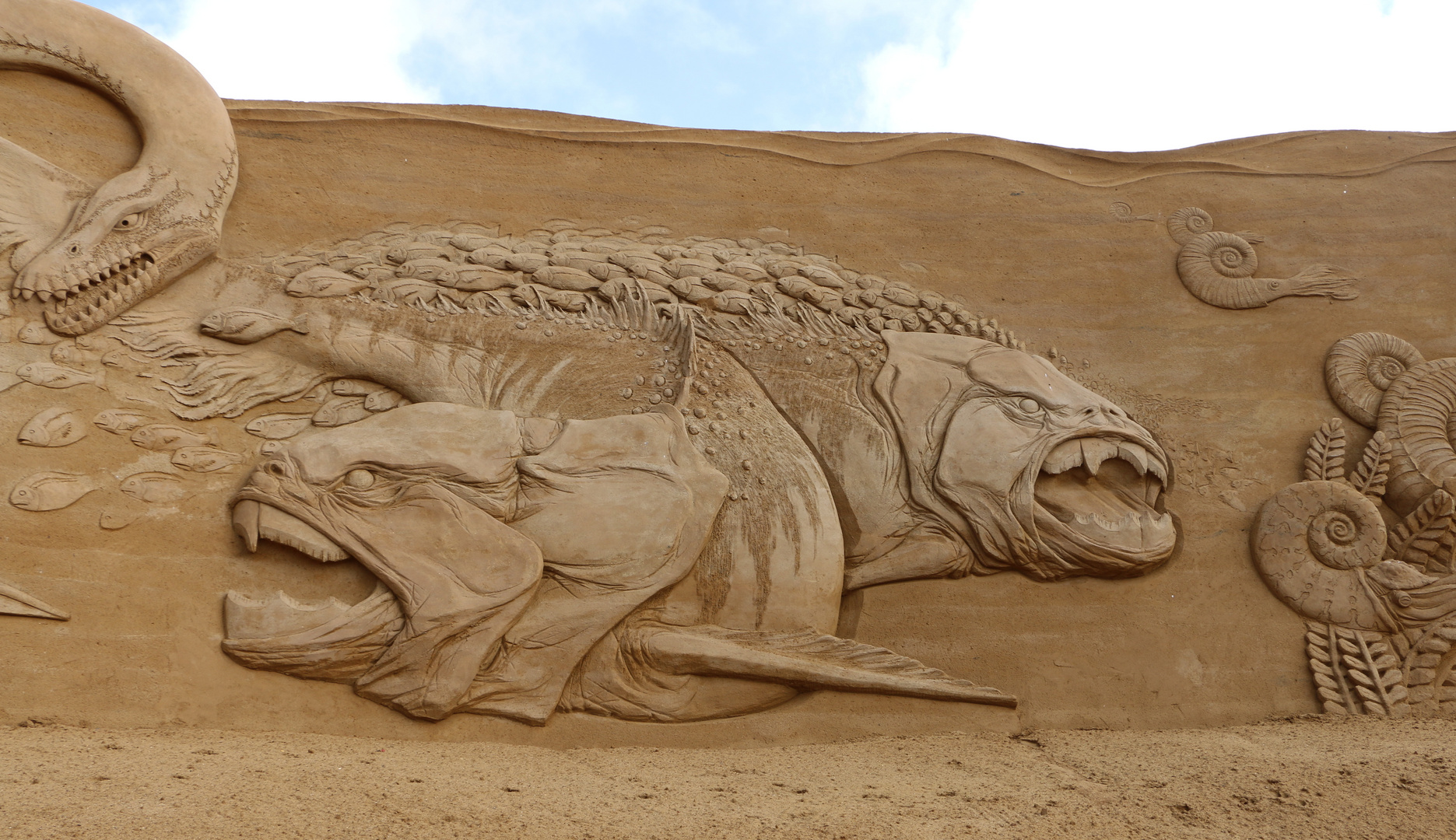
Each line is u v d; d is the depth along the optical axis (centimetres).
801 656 386
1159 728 402
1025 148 522
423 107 487
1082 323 485
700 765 350
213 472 387
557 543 380
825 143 512
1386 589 423
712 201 493
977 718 396
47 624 350
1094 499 429
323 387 413
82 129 430
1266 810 312
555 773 329
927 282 487
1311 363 481
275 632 358
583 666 375
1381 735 379
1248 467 457
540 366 426
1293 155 527
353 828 265
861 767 349
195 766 302
